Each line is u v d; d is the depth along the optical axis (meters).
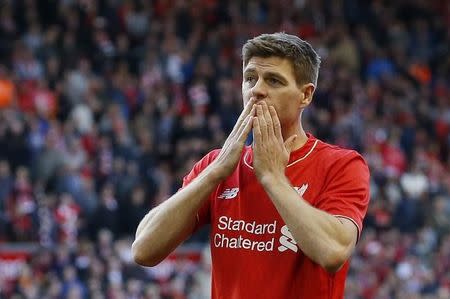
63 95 52.38
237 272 12.62
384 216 51.47
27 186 43.97
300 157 12.82
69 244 42.91
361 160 12.94
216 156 13.32
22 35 55.94
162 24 61.44
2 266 41.62
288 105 12.56
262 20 66.44
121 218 46.34
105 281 41.12
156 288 41.94
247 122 12.53
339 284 12.64
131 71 57.56
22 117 48.53
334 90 62.41
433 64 70.50
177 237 12.64
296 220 11.99
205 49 59.72
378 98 64.19
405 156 60.12
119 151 49.53
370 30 70.12
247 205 12.71
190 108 56.03
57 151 46.94
